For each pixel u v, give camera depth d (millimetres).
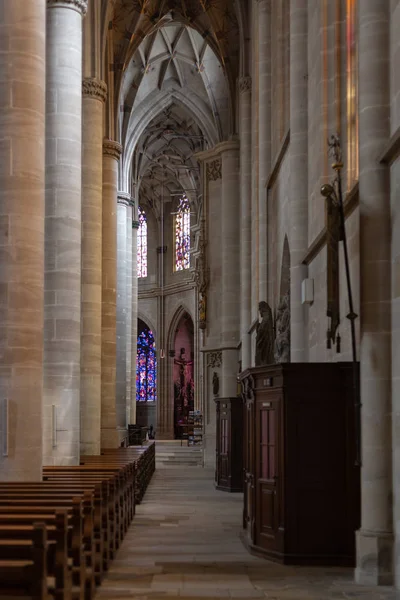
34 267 13797
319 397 11438
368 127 10328
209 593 9438
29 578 6230
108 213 32219
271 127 23656
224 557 11977
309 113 16188
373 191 10250
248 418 13594
